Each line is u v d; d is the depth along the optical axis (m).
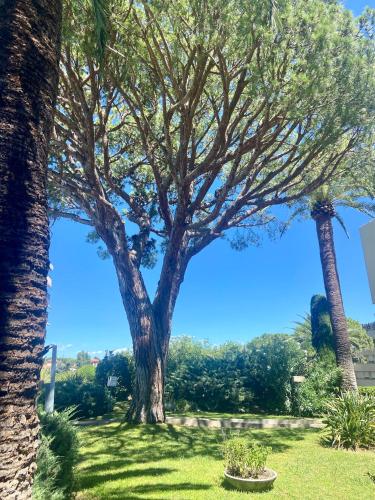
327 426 8.37
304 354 13.92
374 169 9.05
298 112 6.93
